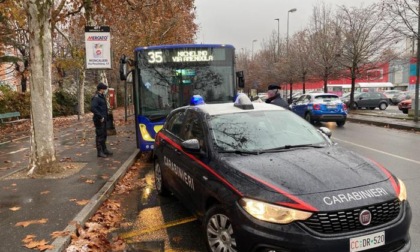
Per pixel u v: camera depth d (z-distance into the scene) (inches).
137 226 212.1
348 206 134.9
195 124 213.0
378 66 1192.2
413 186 274.4
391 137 559.2
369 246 135.3
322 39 1232.8
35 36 301.9
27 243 178.4
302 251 131.4
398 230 140.8
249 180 150.6
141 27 872.3
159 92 382.0
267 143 188.9
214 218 162.7
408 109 908.6
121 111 1419.8
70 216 213.8
